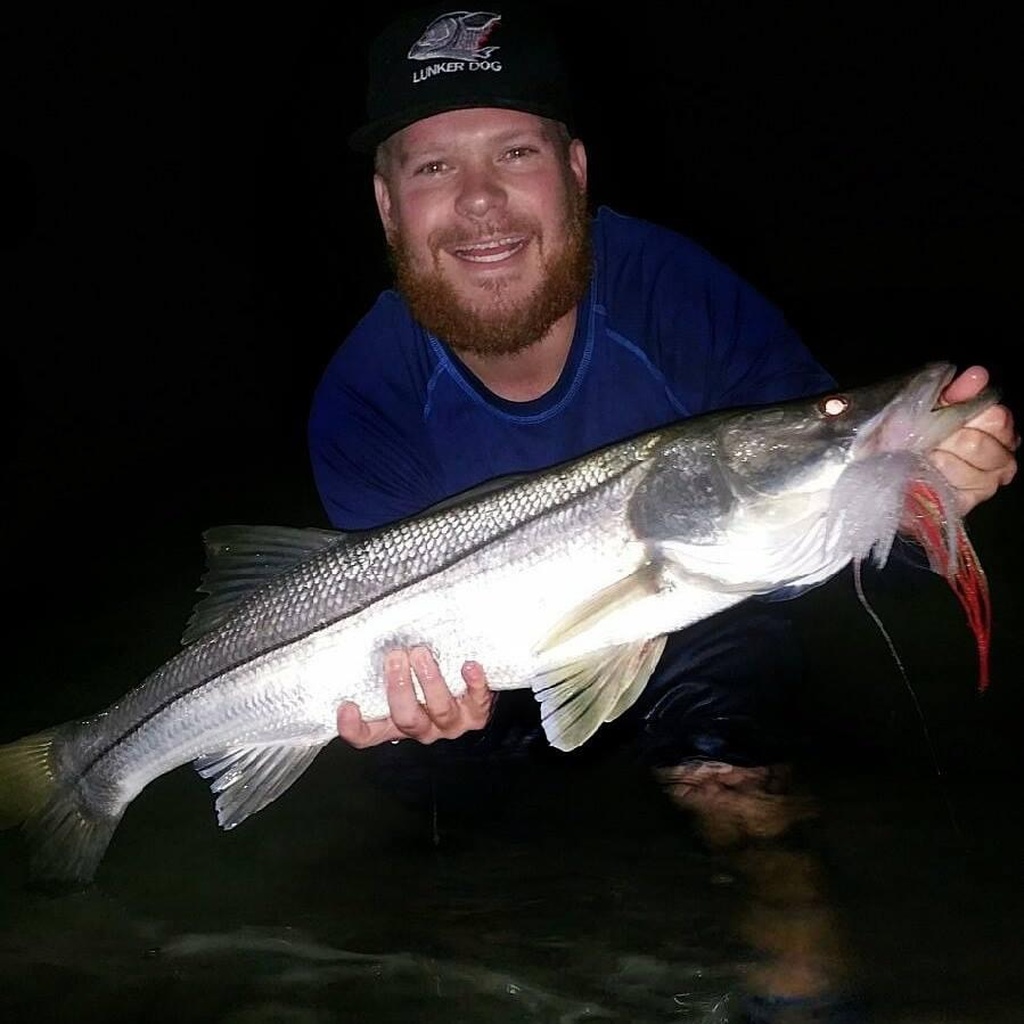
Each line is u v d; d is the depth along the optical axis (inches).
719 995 26.9
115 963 30.4
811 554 31.8
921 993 26.3
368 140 39.0
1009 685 42.7
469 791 38.4
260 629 35.5
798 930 29.0
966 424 29.8
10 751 37.2
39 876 35.2
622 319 39.5
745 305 40.4
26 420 103.6
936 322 105.5
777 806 35.0
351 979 28.9
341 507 42.0
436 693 33.5
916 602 50.3
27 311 113.1
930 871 31.1
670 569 32.7
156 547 72.3
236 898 33.2
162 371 111.5
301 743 35.6
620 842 34.1
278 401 110.0
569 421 39.7
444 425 40.3
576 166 39.9
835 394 31.4
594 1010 26.9
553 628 33.3
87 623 59.3
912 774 36.6
